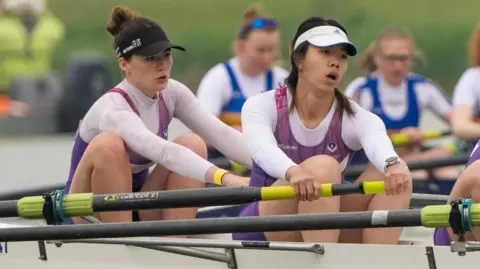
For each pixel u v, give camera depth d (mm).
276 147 21719
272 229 19391
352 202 22812
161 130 24750
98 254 22469
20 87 61469
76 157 24828
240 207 29375
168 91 24781
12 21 66062
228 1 81812
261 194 20250
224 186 22469
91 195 21141
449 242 21406
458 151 37719
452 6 77188
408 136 36875
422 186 36500
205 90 36750
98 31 80562
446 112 38438
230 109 36812
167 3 83312
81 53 74625
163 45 23578
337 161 22500
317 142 22531
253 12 36688
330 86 21906
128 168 23453
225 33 78875
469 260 18891
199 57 77500
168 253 21828
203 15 81562
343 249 20156
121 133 23641
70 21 81562
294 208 22203
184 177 24297
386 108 37906
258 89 36750
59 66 77000
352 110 22469
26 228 20906
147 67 23672
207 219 19875
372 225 18828
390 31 37781
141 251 22047
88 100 60594
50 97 61562
